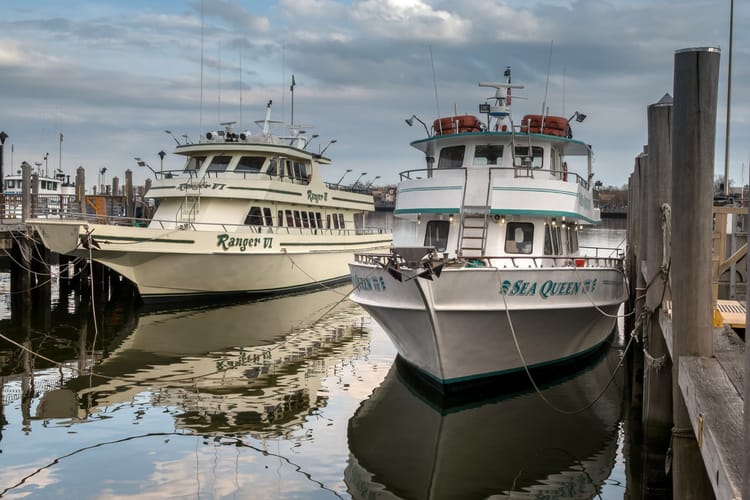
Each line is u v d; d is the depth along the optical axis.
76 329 18.88
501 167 13.68
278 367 14.86
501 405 12.15
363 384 13.53
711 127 6.78
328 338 18.23
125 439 10.21
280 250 24.50
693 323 6.79
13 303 23.50
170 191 24.22
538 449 10.05
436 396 12.49
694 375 6.05
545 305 11.95
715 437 4.63
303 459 9.53
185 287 22.73
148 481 8.68
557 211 13.50
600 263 14.98
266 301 24.45
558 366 13.73
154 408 11.79
